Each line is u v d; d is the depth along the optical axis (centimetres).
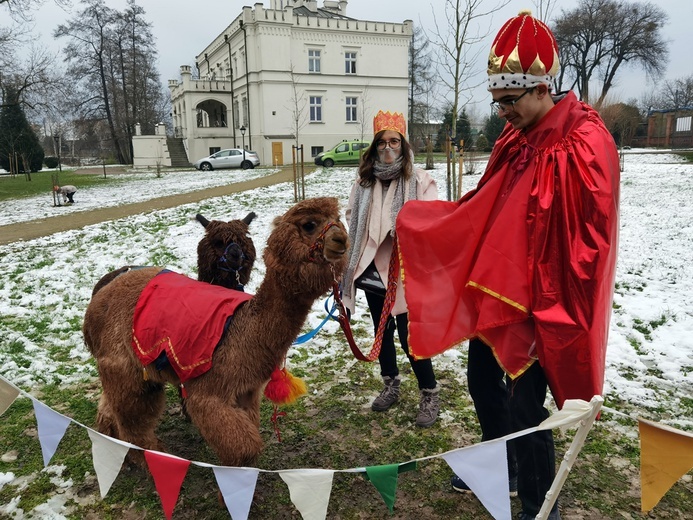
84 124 5288
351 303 346
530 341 224
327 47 3959
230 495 209
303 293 247
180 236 1077
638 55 4628
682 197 1505
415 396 409
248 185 2205
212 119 4797
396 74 4178
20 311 621
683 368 446
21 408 395
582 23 4462
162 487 220
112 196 2012
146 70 5284
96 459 231
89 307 311
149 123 5491
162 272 314
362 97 4106
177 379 271
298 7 4200
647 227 1066
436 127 4609
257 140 3931
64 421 241
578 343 205
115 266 836
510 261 221
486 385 259
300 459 332
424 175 350
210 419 248
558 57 229
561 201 211
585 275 203
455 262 245
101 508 288
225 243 346
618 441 343
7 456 336
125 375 281
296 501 202
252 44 3841
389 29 4081
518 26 225
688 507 283
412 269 255
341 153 3234
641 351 482
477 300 236
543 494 240
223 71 4609
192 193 2002
